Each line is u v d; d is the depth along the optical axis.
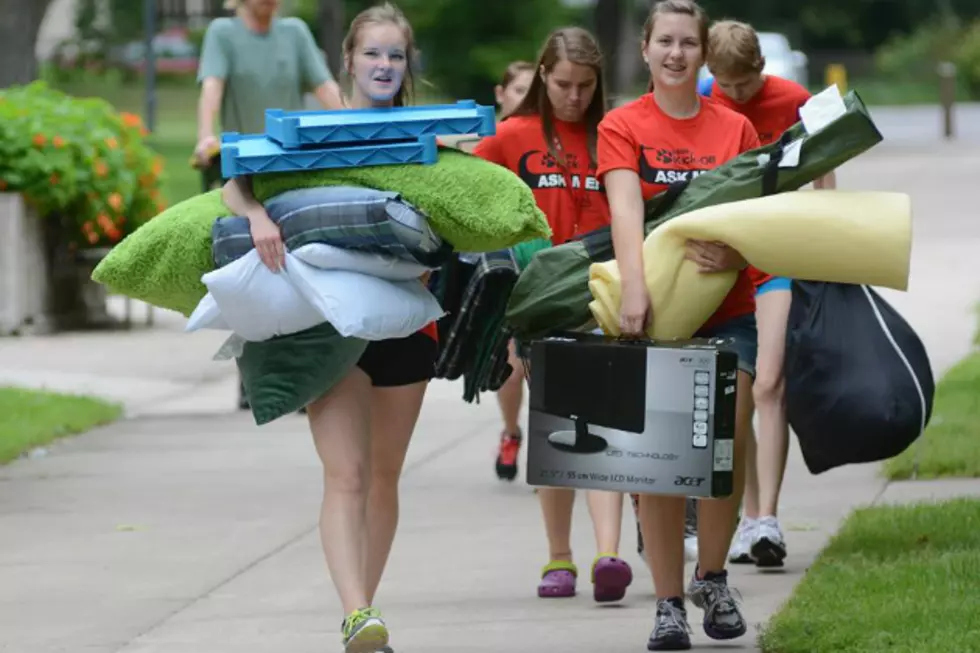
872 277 18.25
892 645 17.94
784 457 23.83
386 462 19.12
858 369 21.56
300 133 17.33
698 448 18.08
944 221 70.44
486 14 157.88
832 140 18.34
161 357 48.12
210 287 17.25
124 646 20.84
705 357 18.05
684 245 18.62
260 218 17.41
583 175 21.98
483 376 21.16
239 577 24.47
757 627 20.00
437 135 17.59
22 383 43.75
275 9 36.78
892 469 29.12
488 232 17.27
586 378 18.38
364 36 18.41
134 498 30.34
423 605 22.44
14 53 108.62
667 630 19.36
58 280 53.44
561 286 19.64
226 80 36.78
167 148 121.56
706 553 19.80
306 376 17.84
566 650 19.89
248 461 33.78
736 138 19.55
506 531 27.00
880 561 22.27
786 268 18.33
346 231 17.12
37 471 33.06
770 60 98.56
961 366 37.78
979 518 23.98
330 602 22.89
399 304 17.50
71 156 51.97
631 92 133.25
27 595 23.58
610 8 127.50
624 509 28.47
